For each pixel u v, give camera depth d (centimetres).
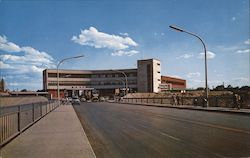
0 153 874
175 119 2038
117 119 2178
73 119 2103
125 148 964
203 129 1420
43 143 1048
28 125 1587
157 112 2945
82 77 13688
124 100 8369
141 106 4766
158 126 1605
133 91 13400
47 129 1478
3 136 1005
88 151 898
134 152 892
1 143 970
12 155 847
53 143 1047
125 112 3080
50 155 844
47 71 12862
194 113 2703
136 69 13500
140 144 1033
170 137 1177
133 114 2716
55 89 12950
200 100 3950
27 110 1563
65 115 2561
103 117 2417
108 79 13862
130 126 1648
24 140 1120
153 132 1352
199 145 976
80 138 1166
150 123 1792
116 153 887
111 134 1327
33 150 919
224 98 3488
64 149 932
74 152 884
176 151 885
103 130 1491
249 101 3155
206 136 1181
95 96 9925
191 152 864
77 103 6247
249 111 2572
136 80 13475
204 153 845
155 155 838
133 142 1082
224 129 1398
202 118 2084
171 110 3306
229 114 2522
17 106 1257
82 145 1004
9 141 1088
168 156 819
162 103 5481
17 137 1198
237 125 1565
